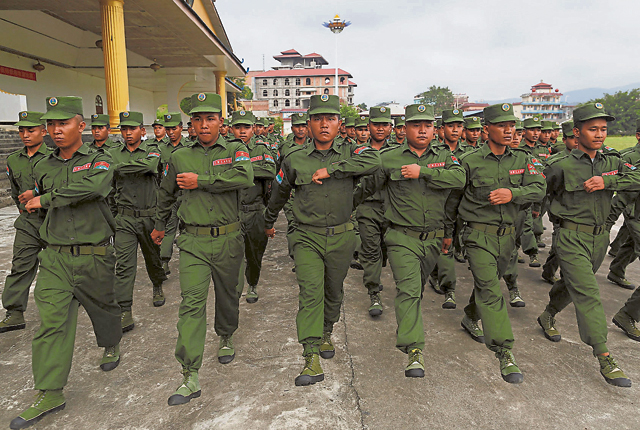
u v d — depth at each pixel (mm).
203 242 3176
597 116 3309
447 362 3461
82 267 3004
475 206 3508
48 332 2803
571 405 2881
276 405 2867
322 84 103938
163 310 4520
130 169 3922
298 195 3404
